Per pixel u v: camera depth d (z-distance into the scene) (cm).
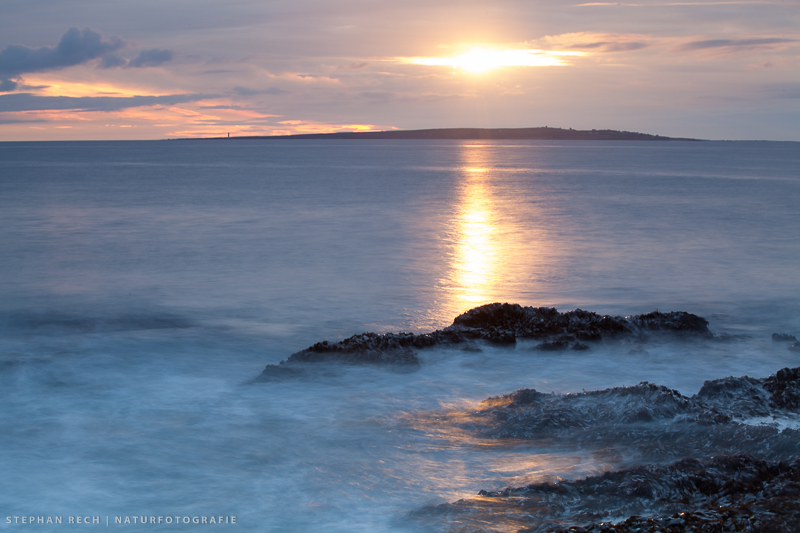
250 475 725
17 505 655
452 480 710
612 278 2053
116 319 1594
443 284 1973
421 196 5431
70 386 1069
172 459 771
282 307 1700
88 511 644
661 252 2556
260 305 1722
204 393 1035
